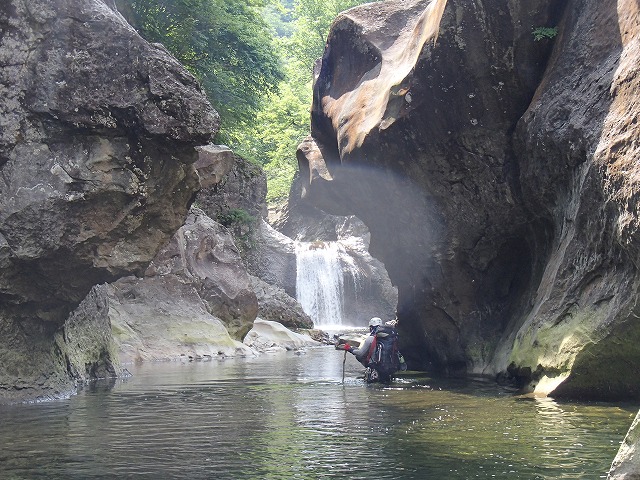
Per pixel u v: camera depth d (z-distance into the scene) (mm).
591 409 8320
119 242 8609
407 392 10203
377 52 14164
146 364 15258
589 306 9094
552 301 9875
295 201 47688
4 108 8047
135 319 16797
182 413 8219
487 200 12164
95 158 8195
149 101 8133
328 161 15336
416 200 12844
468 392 10102
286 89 47750
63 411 8336
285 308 27078
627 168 8242
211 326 17906
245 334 20547
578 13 10617
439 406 8734
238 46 28703
